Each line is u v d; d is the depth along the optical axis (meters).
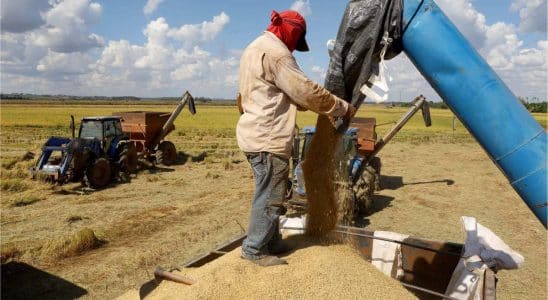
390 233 4.33
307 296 2.61
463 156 24.16
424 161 21.94
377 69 2.88
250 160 2.94
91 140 14.40
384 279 2.97
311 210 3.60
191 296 2.64
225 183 14.95
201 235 8.83
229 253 3.39
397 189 14.38
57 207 11.16
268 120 2.83
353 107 2.97
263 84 2.83
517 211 11.23
